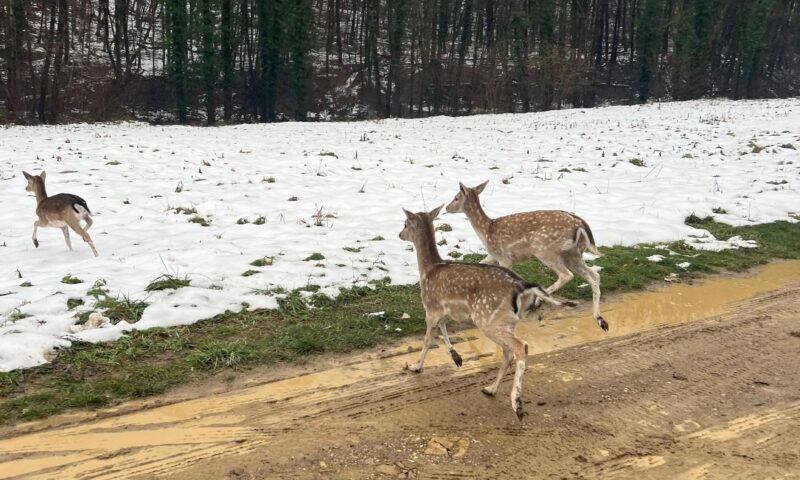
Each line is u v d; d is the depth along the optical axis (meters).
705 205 12.98
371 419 5.00
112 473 4.21
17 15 35.66
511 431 4.82
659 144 21.44
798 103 34.78
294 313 7.24
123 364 5.83
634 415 5.11
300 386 5.61
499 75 50.16
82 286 7.56
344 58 54.97
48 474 4.18
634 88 55.25
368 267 8.88
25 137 22.09
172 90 42.50
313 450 4.52
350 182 15.04
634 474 4.25
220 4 43.22
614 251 10.08
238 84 48.22
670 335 7.00
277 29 44.38
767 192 14.22
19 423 4.84
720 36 56.78
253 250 9.35
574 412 5.16
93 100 39.44
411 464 4.34
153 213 11.71
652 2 50.22
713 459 4.45
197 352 6.08
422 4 51.66
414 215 6.03
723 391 5.60
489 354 6.45
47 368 5.66
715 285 8.90
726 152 19.42
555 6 52.44
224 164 17.05
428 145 22.03
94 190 13.27
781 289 8.72
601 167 17.52
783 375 5.97
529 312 7.71
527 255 7.51
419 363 5.92
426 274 5.82
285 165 17.11
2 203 12.31
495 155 19.83
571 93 51.28
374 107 50.22
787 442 4.71
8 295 7.24
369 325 7.01
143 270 8.34
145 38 46.91
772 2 53.66
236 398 5.35
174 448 4.53
